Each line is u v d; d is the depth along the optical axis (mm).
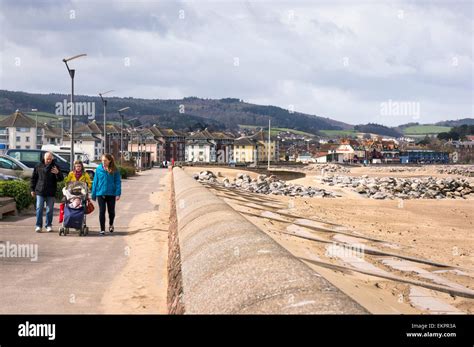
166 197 31812
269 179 60406
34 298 8312
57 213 20891
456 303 10445
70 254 12297
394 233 23031
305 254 14055
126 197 31328
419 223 28297
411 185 58875
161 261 11555
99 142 179375
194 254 7020
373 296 9938
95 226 17719
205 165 135250
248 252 5586
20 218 19016
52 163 16000
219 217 9055
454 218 32562
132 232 16344
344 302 3768
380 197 47156
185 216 11742
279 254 5277
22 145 152375
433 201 45094
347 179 67812
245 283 4586
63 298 8336
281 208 30453
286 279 4367
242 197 35750
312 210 31047
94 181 15797
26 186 20938
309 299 3842
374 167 191375
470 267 15336
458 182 61250
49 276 9891
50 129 171625
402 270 13906
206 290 5027
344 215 29797
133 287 9172
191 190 17734
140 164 118812
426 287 11672
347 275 12039
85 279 9734
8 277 9742
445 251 18484
